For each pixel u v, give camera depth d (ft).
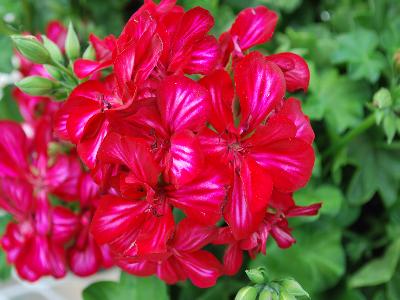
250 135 0.46
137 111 0.43
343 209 0.78
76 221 0.63
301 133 0.47
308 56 0.83
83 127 0.47
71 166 0.64
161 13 0.48
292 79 0.50
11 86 0.87
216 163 0.43
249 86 0.45
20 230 0.66
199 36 0.47
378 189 0.79
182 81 0.43
